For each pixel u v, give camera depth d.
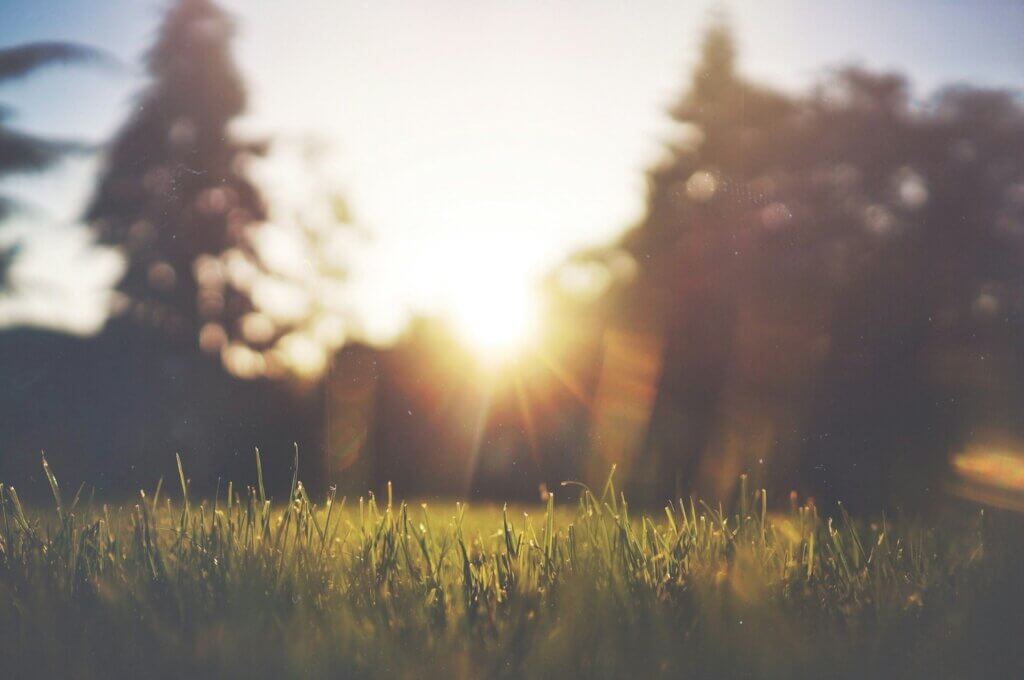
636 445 13.29
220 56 26.41
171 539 3.53
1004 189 20.39
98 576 3.10
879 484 7.41
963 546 3.51
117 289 26.33
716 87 24.00
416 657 2.49
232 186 25.97
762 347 17.77
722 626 2.58
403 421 14.13
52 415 14.96
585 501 3.58
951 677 2.49
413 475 13.68
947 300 18.83
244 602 2.74
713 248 21.41
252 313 25.59
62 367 17.25
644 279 21.39
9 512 3.80
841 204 21.41
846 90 21.73
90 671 2.45
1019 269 19.44
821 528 3.58
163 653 2.48
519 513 6.29
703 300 20.00
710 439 13.57
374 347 15.45
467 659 2.44
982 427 11.87
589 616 2.62
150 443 13.67
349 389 14.30
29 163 19.42
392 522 3.49
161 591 2.95
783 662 2.43
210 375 23.09
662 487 8.55
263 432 14.06
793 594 2.96
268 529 3.31
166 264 26.05
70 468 12.41
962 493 6.43
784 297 19.81
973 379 14.62
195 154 26.27
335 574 3.12
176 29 26.56
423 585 3.03
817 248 20.98
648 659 2.43
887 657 2.51
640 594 2.76
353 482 13.27
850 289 19.45
